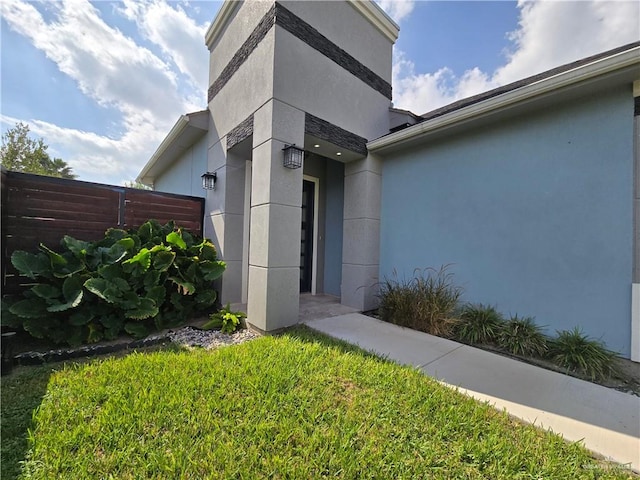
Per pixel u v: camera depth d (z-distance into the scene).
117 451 1.74
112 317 3.82
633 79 3.29
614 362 3.18
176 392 2.34
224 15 5.90
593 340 3.54
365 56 6.03
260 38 4.71
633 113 3.36
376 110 6.27
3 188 3.79
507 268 4.33
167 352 3.34
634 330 3.32
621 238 3.43
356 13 5.85
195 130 6.77
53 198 4.30
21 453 1.73
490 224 4.52
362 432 1.99
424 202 5.39
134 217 5.24
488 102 4.11
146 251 4.09
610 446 1.97
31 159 16.83
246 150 5.61
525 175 4.17
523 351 3.63
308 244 7.41
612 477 1.70
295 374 2.72
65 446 1.77
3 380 2.63
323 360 3.08
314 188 7.44
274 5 4.41
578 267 3.71
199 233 6.25
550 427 2.16
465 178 4.82
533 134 4.11
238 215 5.81
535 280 4.06
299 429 1.98
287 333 4.09
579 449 1.91
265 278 4.20
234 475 1.59
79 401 2.23
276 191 4.31
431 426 2.07
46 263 3.70
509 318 4.28
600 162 3.57
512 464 1.76
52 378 2.61
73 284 3.59
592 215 3.62
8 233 3.89
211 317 4.73
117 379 2.56
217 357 3.09
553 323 3.89
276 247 4.30
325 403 2.30
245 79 5.10
